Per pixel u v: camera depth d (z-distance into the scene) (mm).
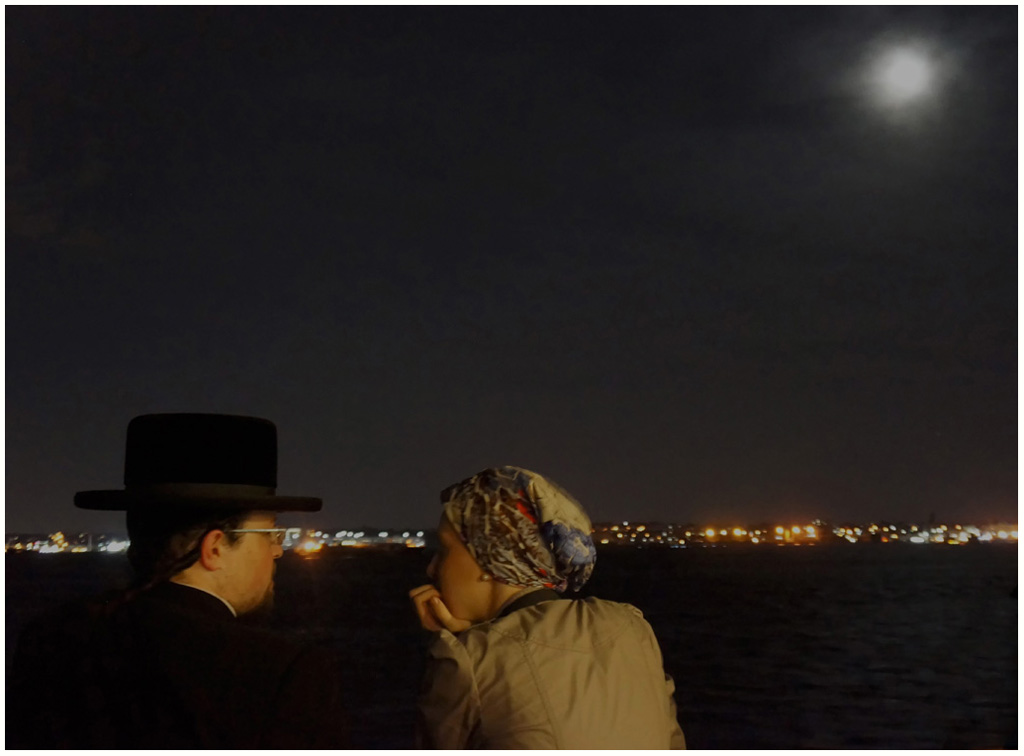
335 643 42938
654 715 2102
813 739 21281
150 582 2098
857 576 126250
